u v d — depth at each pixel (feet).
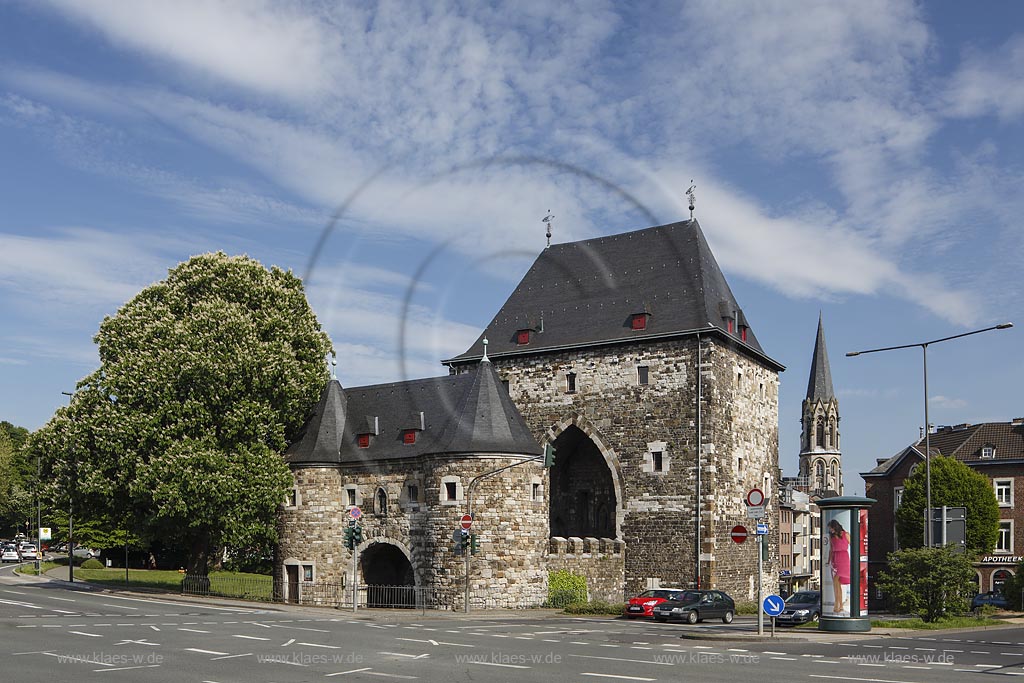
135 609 114.73
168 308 160.15
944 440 238.07
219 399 149.79
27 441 160.15
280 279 173.99
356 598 130.41
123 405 149.79
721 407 162.09
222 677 56.18
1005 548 210.79
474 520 144.15
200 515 147.13
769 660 67.51
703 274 167.94
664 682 55.16
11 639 77.10
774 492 182.19
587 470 178.70
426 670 59.88
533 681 55.11
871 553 229.04
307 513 157.79
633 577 162.09
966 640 85.61
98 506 157.38
